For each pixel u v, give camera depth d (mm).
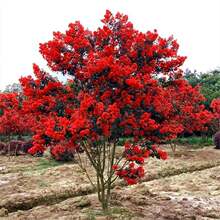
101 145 11492
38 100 10195
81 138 9594
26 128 27562
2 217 12125
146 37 10336
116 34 10602
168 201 13625
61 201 14688
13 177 18875
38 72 10359
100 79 9828
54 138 9523
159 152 10469
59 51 10305
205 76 53875
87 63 10008
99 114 9398
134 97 10023
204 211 12492
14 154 29016
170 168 20219
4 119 26812
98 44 10617
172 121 11195
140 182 17469
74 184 16594
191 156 24516
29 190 15836
